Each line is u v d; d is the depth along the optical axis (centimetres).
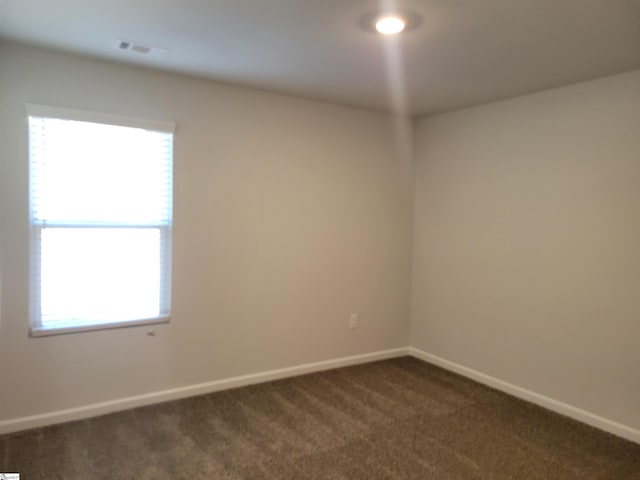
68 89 273
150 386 315
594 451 267
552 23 211
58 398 284
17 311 269
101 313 296
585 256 301
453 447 268
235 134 334
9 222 263
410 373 390
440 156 405
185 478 231
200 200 324
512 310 348
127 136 296
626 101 279
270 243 356
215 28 225
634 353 279
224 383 344
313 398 333
